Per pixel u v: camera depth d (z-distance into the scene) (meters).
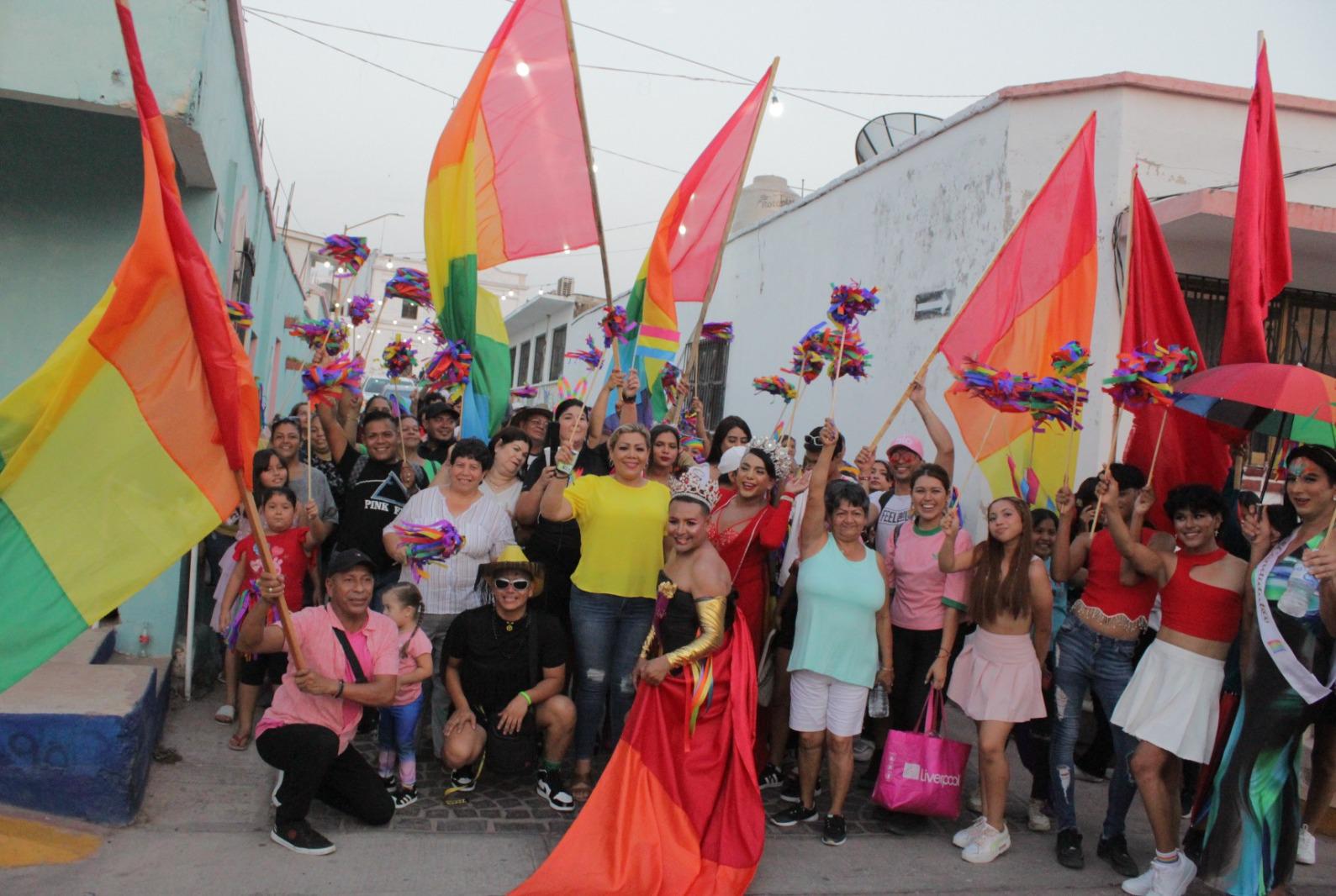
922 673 5.25
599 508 5.04
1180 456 5.36
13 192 5.97
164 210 3.43
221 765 5.13
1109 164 7.59
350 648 4.47
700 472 5.46
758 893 4.18
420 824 4.65
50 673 4.79
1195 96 7.65
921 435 8.77
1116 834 4.70
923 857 4.68
